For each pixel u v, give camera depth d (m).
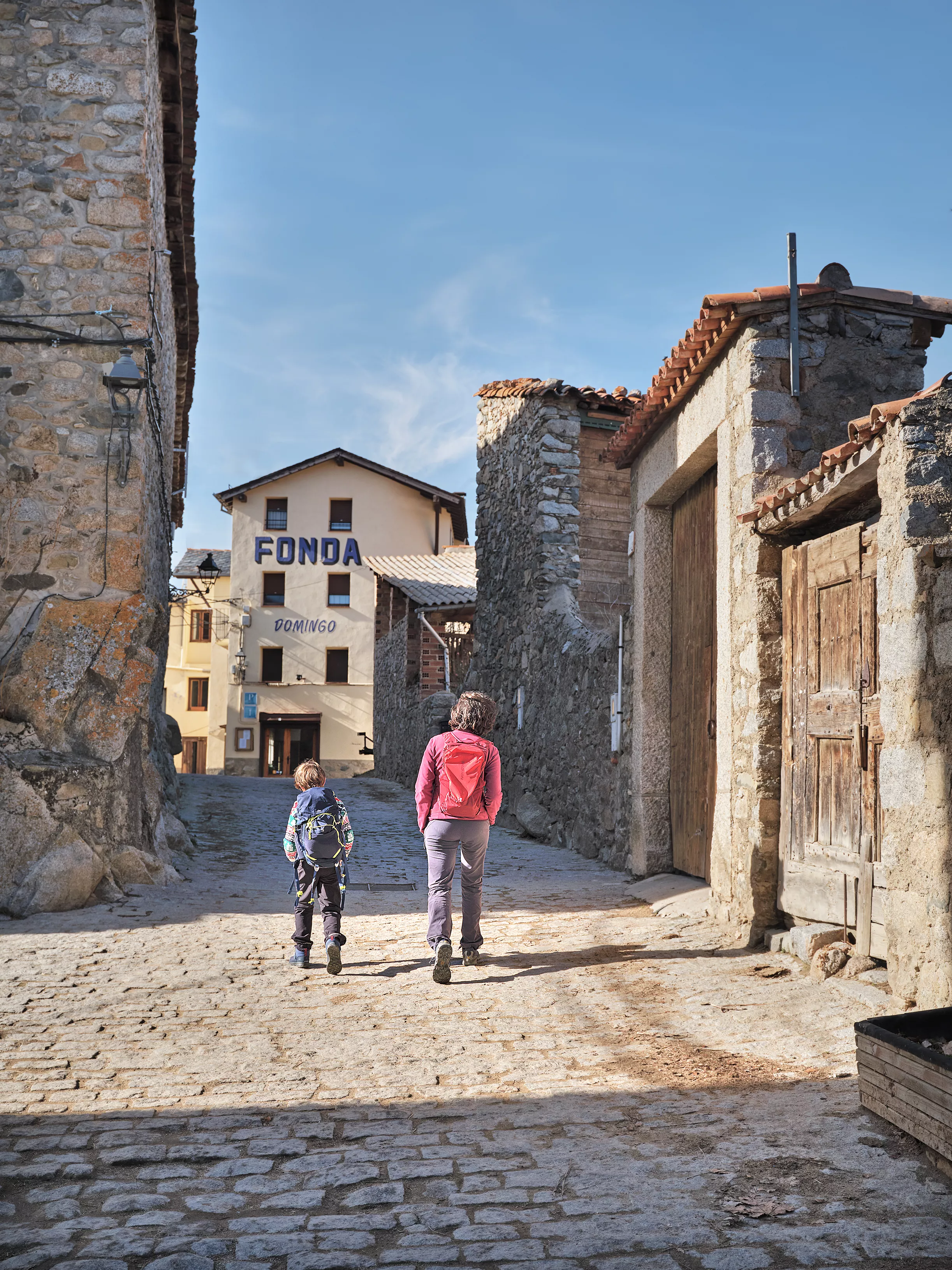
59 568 8.09
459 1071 4.09
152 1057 4.25
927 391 4.44
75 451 8.17
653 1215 2.78
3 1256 2.60
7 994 5.14
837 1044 4.23
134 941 6.31
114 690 8.02
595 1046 4.41
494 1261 2.56
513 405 14.85
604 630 12.12
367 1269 2.53
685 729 8.40
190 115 10.12
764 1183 2.96
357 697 35.34
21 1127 3.50
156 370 9.24
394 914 7.38
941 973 3.98
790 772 5.95
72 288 8.26
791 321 6.37
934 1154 3.03
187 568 37.31
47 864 7.12
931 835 4.09
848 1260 2.53
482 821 5.81
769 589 6.24
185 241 11.73
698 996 5.07
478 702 6.03
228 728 35.16
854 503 5.55
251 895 7.85
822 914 5.50
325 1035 4.56
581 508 13.63
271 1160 3.22
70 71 8.38
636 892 8.19
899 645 4.36
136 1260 2.58
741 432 6.57
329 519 35.84
